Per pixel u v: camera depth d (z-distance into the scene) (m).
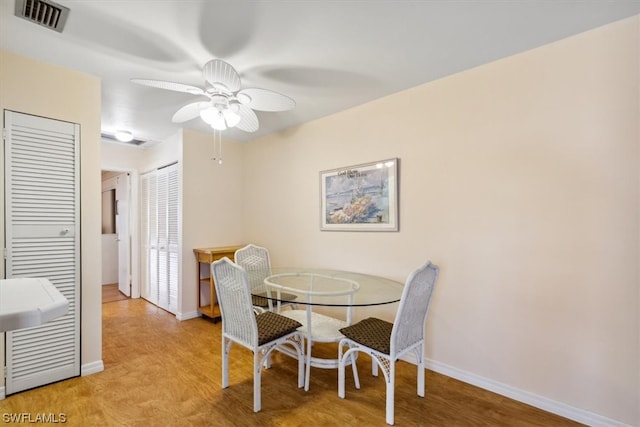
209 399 1.98
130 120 3.22
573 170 1.79
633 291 1.61
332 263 3.05
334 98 2.68
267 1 1.50
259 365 1.88
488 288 2.09
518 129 1.97
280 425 1.74
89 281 2.29
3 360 1.95
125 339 2.98
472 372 2.16
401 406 1.92
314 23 1.67
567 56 1.81
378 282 2.45
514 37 1.81
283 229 3.58
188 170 3.64
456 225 2.24
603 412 1.69
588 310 1.74
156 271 4.19
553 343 1.84
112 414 1.82
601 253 1.70
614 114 1.67
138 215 4.55
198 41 1.83
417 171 2.44
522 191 1.96
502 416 1.82
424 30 1.74
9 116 1.96
